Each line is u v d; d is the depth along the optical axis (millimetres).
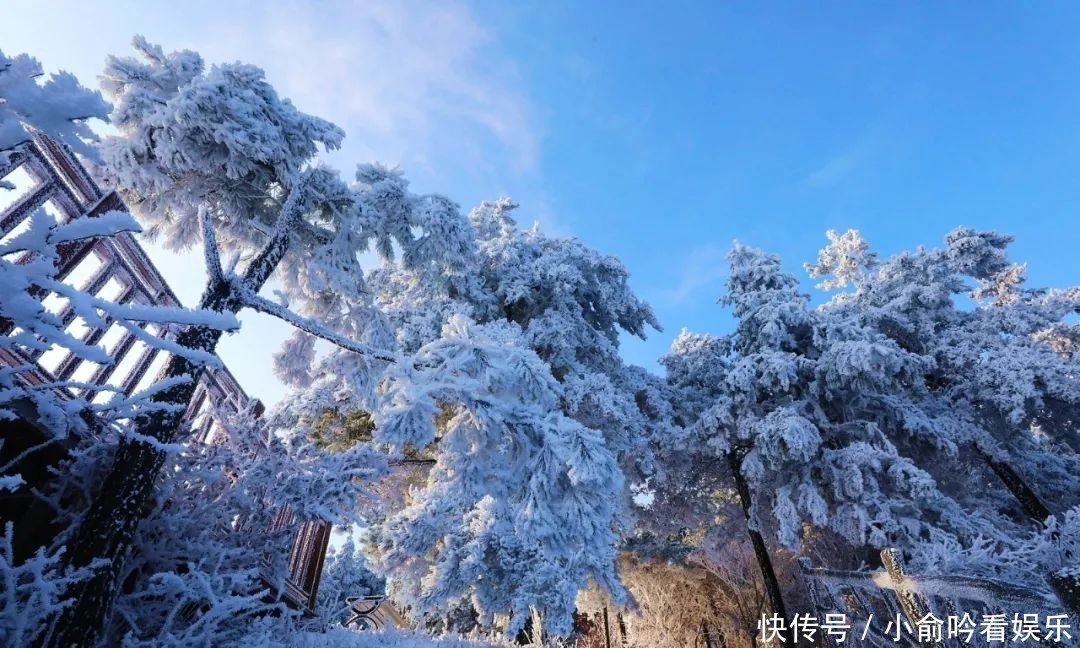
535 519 4371
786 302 15234
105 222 1767
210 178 5906
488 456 5227
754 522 13609
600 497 4609
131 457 3736
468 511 8219
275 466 4590
